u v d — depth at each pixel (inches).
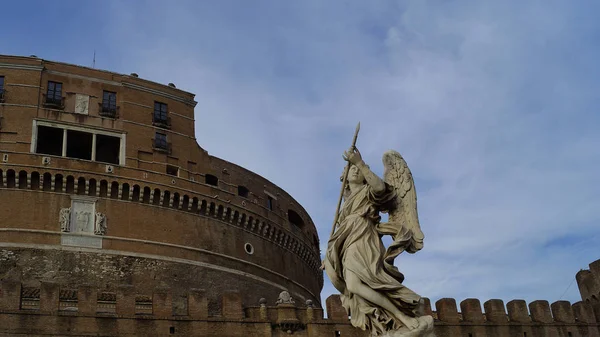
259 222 2974.9
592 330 2372.0
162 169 2691.9
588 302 2522.1
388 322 330.0
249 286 2807.6
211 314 2193.7
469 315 2255.2
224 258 2758.4
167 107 2827.3
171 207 2674.7
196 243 2687.0
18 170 2443.4
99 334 1877.5
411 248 343.9
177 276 2573.8
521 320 2301.9
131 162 2630.4
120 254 2486.5
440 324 2196.1
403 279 348.8
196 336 1963.6
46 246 2394.2
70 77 2662.4
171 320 1959.9
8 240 2359.7
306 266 3346.5
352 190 358.0
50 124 2554.1
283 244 3120.1
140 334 1913.1
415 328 323.3
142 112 2743.6
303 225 3395.7
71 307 2090.3
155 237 2586.1
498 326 2258.9
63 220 2448.3
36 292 2215.8
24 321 1827.0
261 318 2050.9
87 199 2514.8
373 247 340.2
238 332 2009.1
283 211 3186.5
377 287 329.4
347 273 336.2
